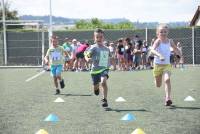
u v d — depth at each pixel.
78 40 32.94
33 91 16.02
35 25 33.59
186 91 15.38
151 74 24.00
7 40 32.75
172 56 28.84
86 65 28.02
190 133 8.32
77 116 10.38
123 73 25.02
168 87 11.68
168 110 11.09
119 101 12.88
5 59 32.31
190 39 32.84
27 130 8.80
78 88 16.86
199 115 10.27
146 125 9.12
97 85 11.94
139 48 28.55
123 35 32.94
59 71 15.03
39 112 11.05
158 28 11.88
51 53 15.07
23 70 28.45
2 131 8.71
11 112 11.09
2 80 21.09
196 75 22.88
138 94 14.67
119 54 28.09
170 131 8.49
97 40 11.70
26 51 32.78
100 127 8.99
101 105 12.11
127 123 9.40
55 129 8.85
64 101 13.09
